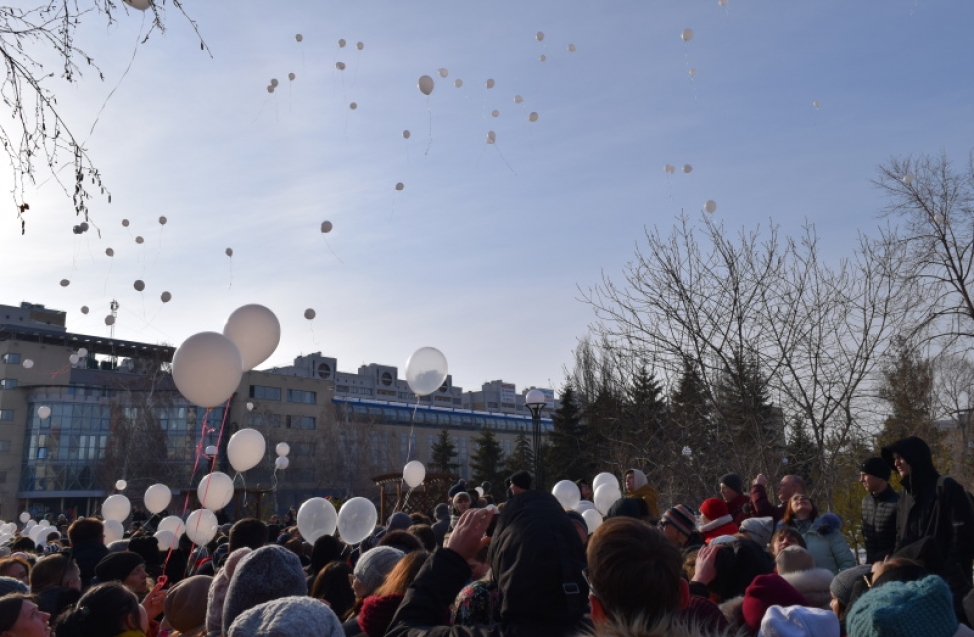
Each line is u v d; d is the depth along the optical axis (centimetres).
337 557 603
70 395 6341
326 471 6825
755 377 1550
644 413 2155
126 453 5353
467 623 309
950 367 2084
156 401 5712
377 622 368
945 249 1892
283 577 338
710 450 1769
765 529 593
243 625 257
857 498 1611
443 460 6084
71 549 699
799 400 1523
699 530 621
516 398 13288
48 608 511
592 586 244
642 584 234
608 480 906
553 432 3956
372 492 7044
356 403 8019
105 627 372
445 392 12569
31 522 1579
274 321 675
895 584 265
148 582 596
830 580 420
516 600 248
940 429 2150
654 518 792
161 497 1124
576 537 263
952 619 251
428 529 639
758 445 1500
